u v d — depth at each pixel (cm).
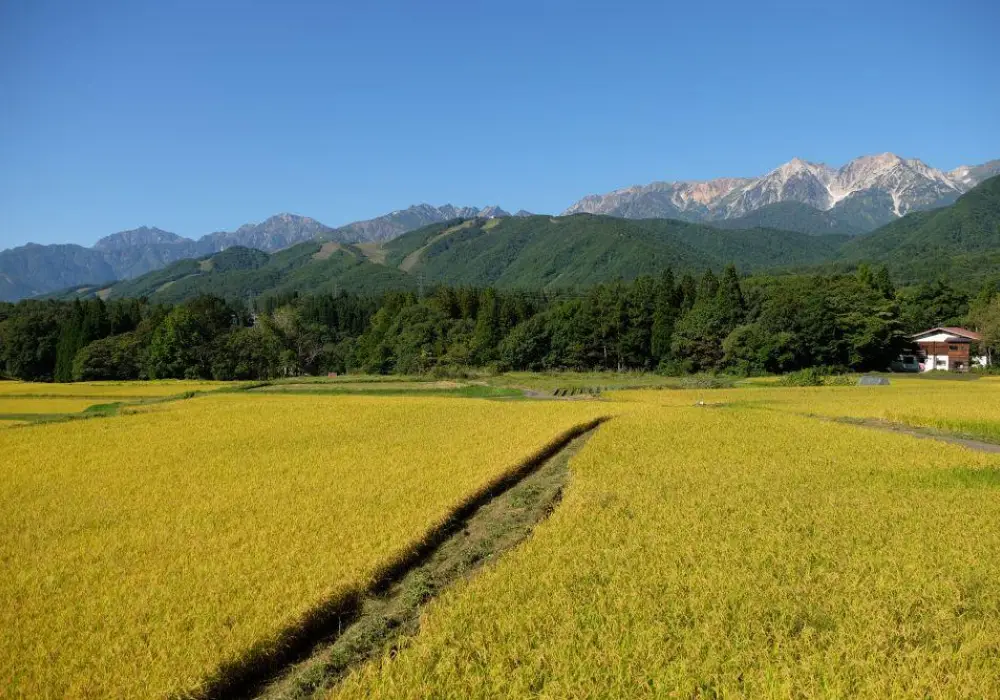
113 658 1058
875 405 5094
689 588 1301
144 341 11156
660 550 1530
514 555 1534
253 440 3397
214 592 1315
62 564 1511
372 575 1448
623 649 1050
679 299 11744
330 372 12838
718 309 10181
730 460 2812
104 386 8581
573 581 1350
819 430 3738
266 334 11925
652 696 934
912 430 4141
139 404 6259
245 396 6894
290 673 1155
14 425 4294
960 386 7056
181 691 984
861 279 11400
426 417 4466
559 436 3466
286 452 3008
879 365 10181
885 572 1381
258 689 1109
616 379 9575
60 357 11406
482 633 1123
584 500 2066
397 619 1338
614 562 1459
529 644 1087
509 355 11262
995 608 1231
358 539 1659
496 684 959
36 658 1063
